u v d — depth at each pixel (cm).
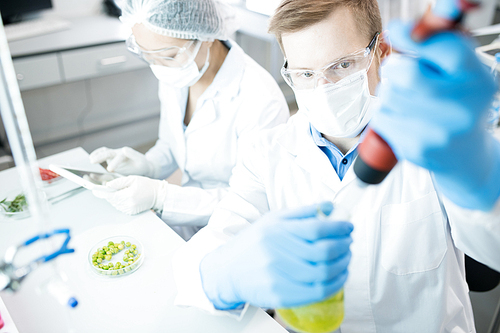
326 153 110
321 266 62
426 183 99
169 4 126
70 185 141
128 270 103
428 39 40
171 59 140
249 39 354
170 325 89
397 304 106
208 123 156
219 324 89
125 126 340
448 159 46
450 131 44
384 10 206
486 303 171
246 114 152
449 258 105
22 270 61
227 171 162
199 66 148
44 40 267
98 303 95
